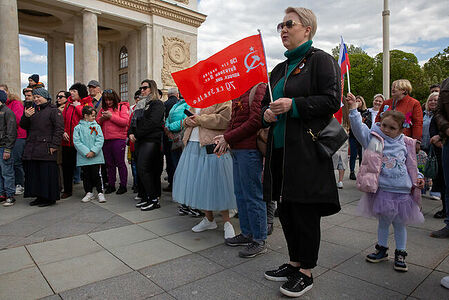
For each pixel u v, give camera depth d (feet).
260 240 10.18
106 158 20.07
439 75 141.49
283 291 7.55
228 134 10.08
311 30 7.80
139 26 66.03
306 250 7.66
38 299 7.55
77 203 17.43
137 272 8.95
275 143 8.02
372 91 139.03
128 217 14.57
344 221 13.75
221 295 7.71
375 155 9.42
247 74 9.41
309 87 7.43
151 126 15.53
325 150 7.19
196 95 10.22
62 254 10.27
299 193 7.25
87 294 7.77
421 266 9.32
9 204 16.81
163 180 25.32
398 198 9.17
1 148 16.75
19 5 54.80
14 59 48.06
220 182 11.76
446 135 10.75
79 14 58.85
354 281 8.40
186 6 69.87
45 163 16.40
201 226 12.57
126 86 72.90
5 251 10.53
